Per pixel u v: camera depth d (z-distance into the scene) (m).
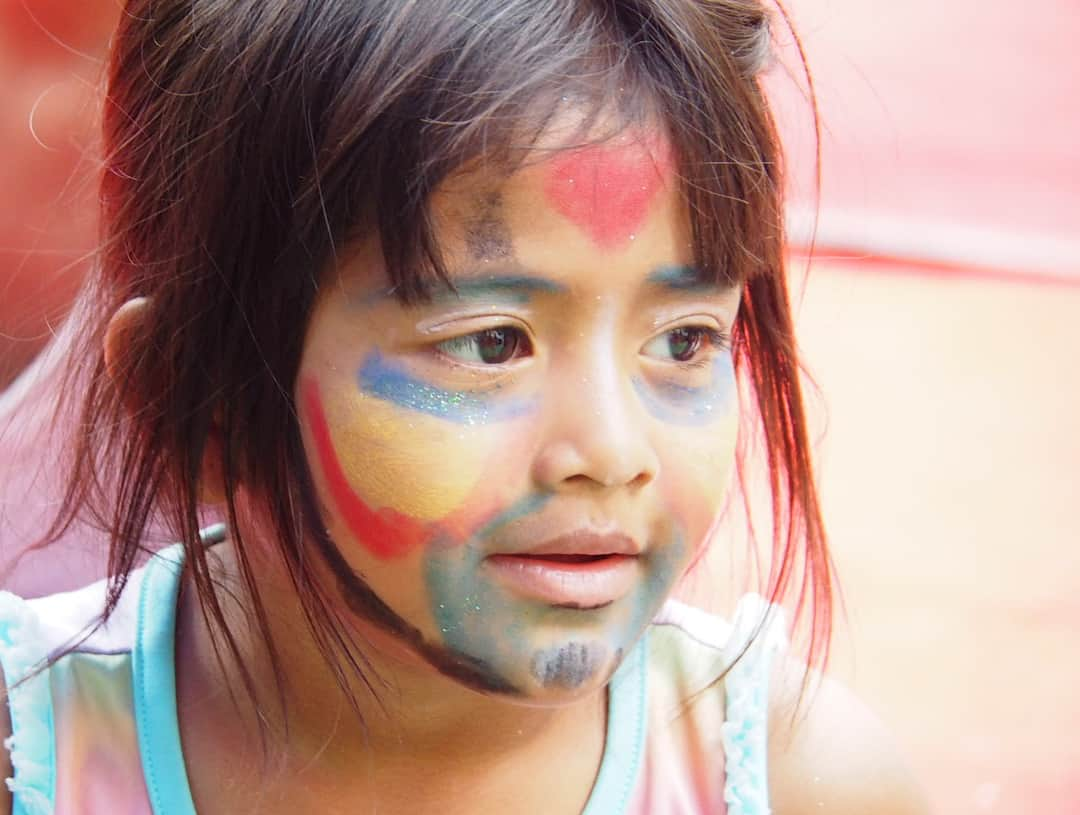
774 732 3.50
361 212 2.66
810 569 4.11
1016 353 8.70
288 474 2.86
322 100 2.70
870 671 6.12
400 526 2.70
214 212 2.88
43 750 3.13
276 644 3.09
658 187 2.70
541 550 2.67
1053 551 6.97
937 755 5.65
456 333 2.65
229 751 3.16
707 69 2.82
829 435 7.93
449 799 3.15
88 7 6.15
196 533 3.02
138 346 3.07
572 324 2.67
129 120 3.21
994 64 10.95
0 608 3.25
